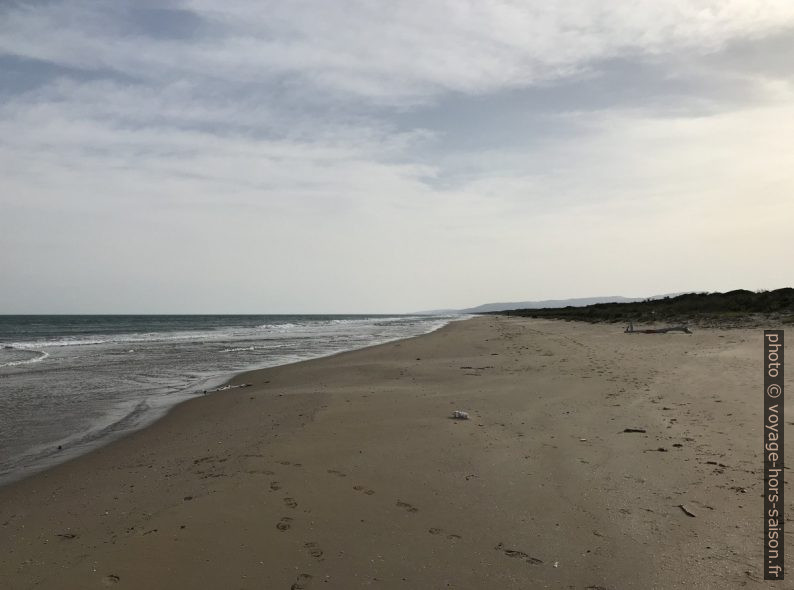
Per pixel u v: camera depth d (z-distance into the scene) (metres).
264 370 14.50
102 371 15.03
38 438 7.31
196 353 21.06
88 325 68.69
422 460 5.40
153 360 18.22
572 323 37.06
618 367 11.64
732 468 4.88
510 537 3.67
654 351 14.46
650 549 3.45
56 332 47.91
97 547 3.53
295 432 6.63
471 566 3.29
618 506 4.14
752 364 10.82
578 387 9.38
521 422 6.98
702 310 29.45
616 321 32.72
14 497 4.86
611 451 5.54
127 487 4.89
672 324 25.28
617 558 3.35
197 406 9.41
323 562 3.32
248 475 4.90
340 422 7.16
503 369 12.41
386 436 6.37
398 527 3.83
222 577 3.12
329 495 4.42
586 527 3.80
